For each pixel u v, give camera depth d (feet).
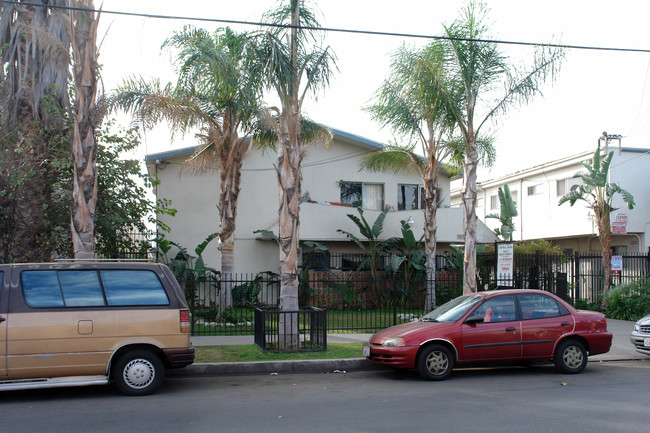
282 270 36.99
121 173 44.01
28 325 23.89
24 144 39.42
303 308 39.70
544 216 87.15
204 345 37.86
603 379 29.68
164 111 45.03
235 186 56.39
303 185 73.31
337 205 70.90
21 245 39.65
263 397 25.41
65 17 41.86
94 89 31.96
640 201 74.02
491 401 24.34
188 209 68.54
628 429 19.71
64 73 42.75
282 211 36.96
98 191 43.39
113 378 25.50
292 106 37.14
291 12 38.06
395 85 51.26
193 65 43.57
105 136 43.29
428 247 58.80
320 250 69.46
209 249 68.64
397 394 26.00
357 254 70.74
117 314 25.18
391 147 63.31
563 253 71.87
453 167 64.59
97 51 32.37
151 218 48.01
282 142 36.99
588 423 20.52
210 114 54.95
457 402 24.17
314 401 24.53
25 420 21.20
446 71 46.91
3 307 23.88
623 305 57.47
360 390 27.07
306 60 38.78
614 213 73.00
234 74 41.06
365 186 76.23
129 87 44.62
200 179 69.10
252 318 51.75
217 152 56.90
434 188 59.26
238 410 22.77
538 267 59.77
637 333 35.73
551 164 84.33
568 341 31.17
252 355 34.24
